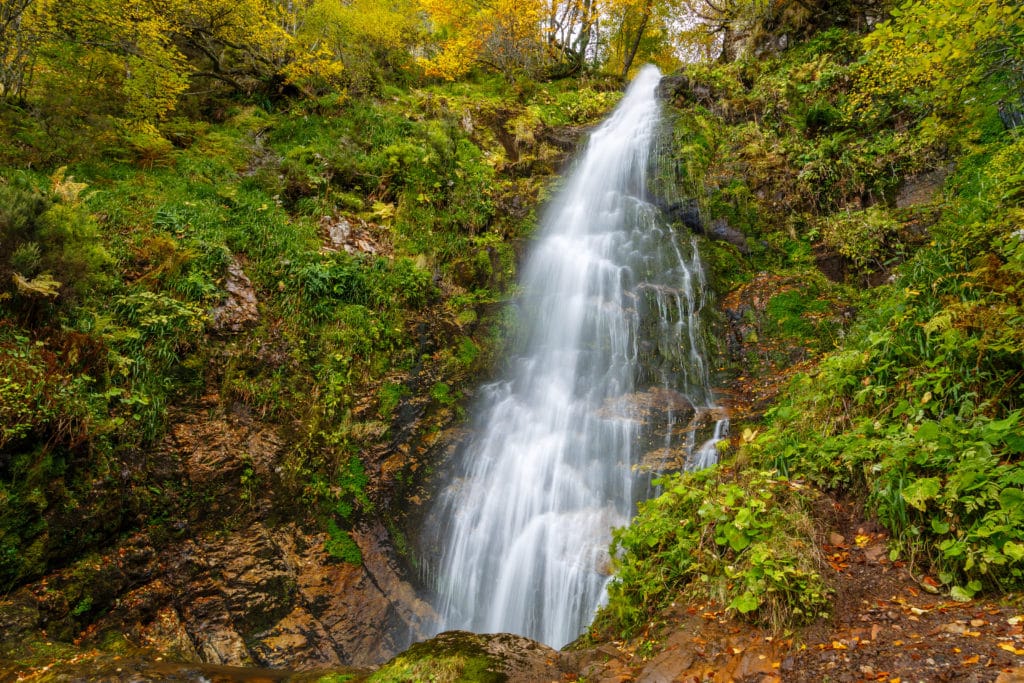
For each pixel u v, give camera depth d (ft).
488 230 41.47
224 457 24.21
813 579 13.03
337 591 23.89
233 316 27.91
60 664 15.38
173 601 21.09
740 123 48.52
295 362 28.25
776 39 57.16
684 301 34.86
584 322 35.35
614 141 50.03
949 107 24.86
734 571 13.98
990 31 19.25
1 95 34.09
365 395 28.86
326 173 40.83
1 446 17.93
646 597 15.11
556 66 68.69
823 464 17.06
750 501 15.28
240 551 23.04
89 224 26.40
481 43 62.34
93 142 34.45
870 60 26.63
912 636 11.24
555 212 44.65
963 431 15.10
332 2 52.19
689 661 12.17
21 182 26.35
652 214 42.09
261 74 52.24
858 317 30.01
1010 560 11.74
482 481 29.19
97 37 39.22
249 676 15.07
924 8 19.63
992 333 16.63
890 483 14.64
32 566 17.90
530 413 31.63
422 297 33.71
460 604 26.78
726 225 40.32
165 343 24.77
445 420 30.35
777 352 31.58
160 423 23.25
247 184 38.04
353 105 50.65
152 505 21.88
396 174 42.22
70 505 19.24
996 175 22.94
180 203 32.71
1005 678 9.32
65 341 21.48
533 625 25.02
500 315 35.17
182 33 46.68
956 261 20.75
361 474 26.94
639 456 27.63
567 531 26.05
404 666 14.34
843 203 38.93
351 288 32.07
